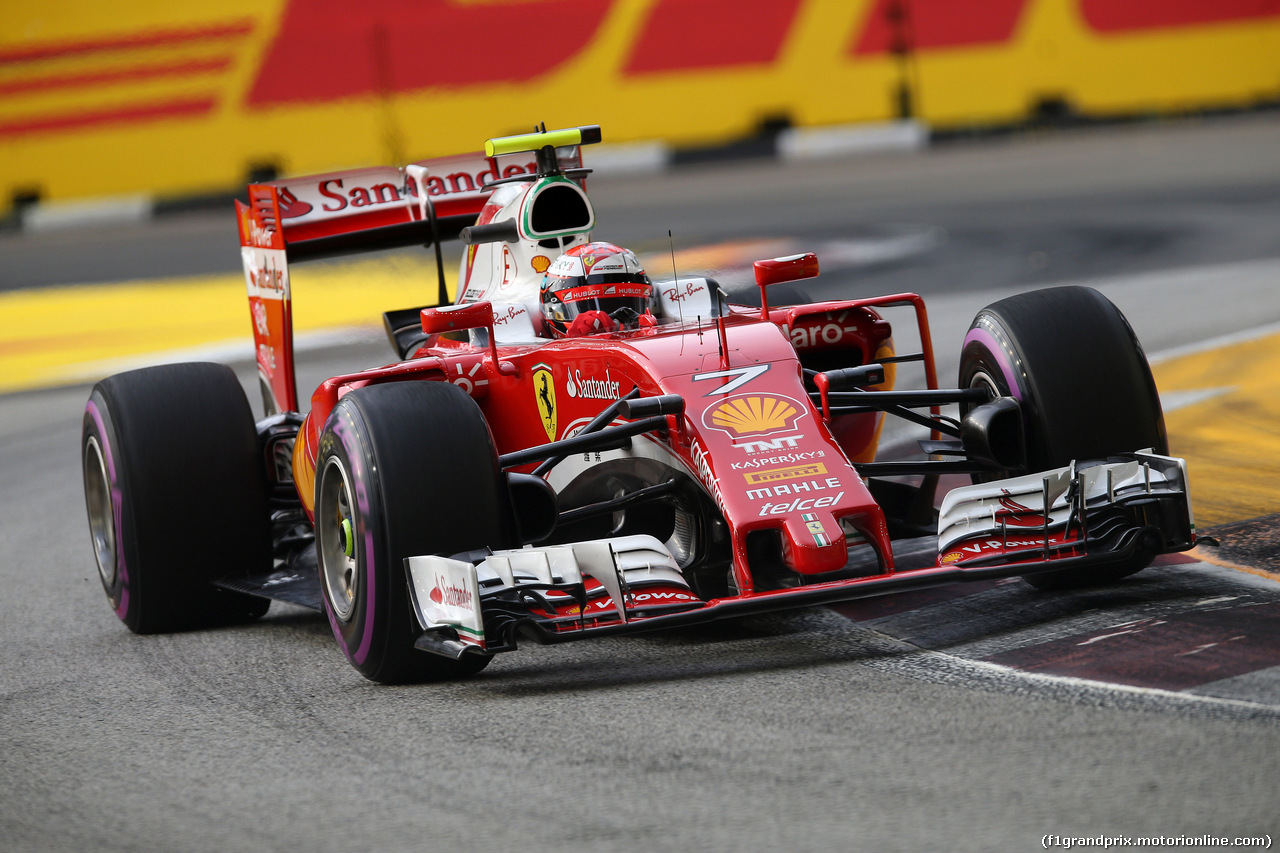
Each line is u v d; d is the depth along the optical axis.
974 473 19.95
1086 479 17.84
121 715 17.58
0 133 167.62
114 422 21.97
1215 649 15.79
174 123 166.00
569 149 28.47
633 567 16.52
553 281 21.80
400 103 164.88
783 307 21.59
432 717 16.16
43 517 32.59
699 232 86.81
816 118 161.62
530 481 17.67
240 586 21.72
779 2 166.25
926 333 20.78
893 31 159.88
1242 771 12.48
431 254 75.44
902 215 88.88
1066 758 13.10
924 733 14.07
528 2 168.88
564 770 13.95
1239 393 31.78
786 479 17.17
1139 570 18.73
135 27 167.50
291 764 14.98
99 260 104.88
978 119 155.75
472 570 15.80
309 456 20.70
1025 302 19.52
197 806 13.95
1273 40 148.38
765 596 15.89
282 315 25.14
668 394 18.05
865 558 20.52
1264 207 75.75
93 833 13.48
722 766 13.68
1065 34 154.75
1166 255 61.47
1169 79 150.12
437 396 17.61
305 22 165.38
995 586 19.61
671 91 165.12
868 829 11.98
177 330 65.94
